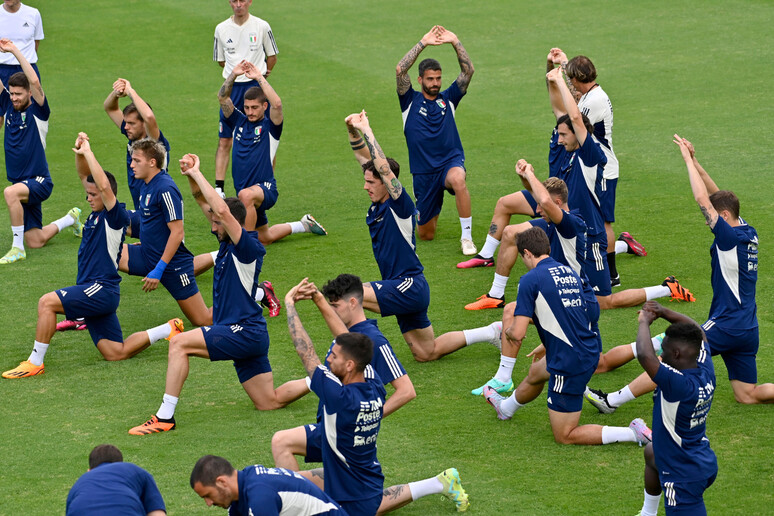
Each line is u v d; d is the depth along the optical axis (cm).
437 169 4234
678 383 2166
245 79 5281
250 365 2977
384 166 3042
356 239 4412
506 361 3014
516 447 2730
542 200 2898
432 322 3578
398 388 2481
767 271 3850
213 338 2886
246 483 1969
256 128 4250
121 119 4228
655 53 7069
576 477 2550
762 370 3112
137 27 7869
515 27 7769
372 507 2206
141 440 2797
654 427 2253
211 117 6150
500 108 6144
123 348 3359
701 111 5922
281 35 7700
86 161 3309
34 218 4356
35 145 4250
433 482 2397
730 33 7431
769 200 4556
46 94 6531
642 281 3859
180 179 5238
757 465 2578
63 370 3294
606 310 3638
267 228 4372
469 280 3972
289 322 2353
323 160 5444
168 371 2855
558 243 2981
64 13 8181
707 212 2850
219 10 8269
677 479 2220
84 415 2964
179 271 3566
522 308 2673
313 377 2161
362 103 6338
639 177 4978
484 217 4631
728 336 2845
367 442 2170
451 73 6788
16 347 3450
